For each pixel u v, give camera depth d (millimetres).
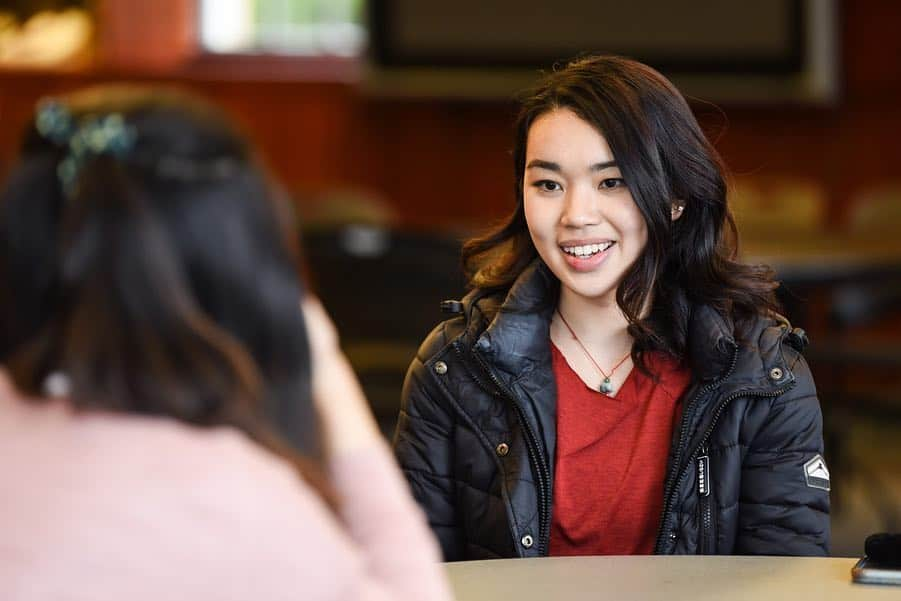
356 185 9000
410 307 5594
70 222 1333
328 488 1421
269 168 1459
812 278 5469
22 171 1387
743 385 2410
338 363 1565
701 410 2416
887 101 8680
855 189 8766
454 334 2605
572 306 2537
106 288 1322
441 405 2592
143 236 1324
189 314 1329
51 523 1269
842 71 8734
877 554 2033
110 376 1316
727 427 2424
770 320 2537
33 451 1311
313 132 8977
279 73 8992
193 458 1310
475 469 2523
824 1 8594
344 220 7312
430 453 2600
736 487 2420
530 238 2615
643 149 2395
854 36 8703
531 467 2463
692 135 2449
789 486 2426
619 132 2387
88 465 1296
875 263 5539
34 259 1365
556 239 2457
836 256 5738
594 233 2424
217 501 1296
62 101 1421
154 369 1319
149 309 1322
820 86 8633
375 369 5656
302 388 1419
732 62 8703
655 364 2516
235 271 1362
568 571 2047
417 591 1471
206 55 8992
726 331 2428
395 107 8938
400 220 8992
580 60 2551
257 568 1302
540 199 2463
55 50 8906
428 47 8758
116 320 1322
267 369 1401
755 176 8797
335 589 1335
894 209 7371
